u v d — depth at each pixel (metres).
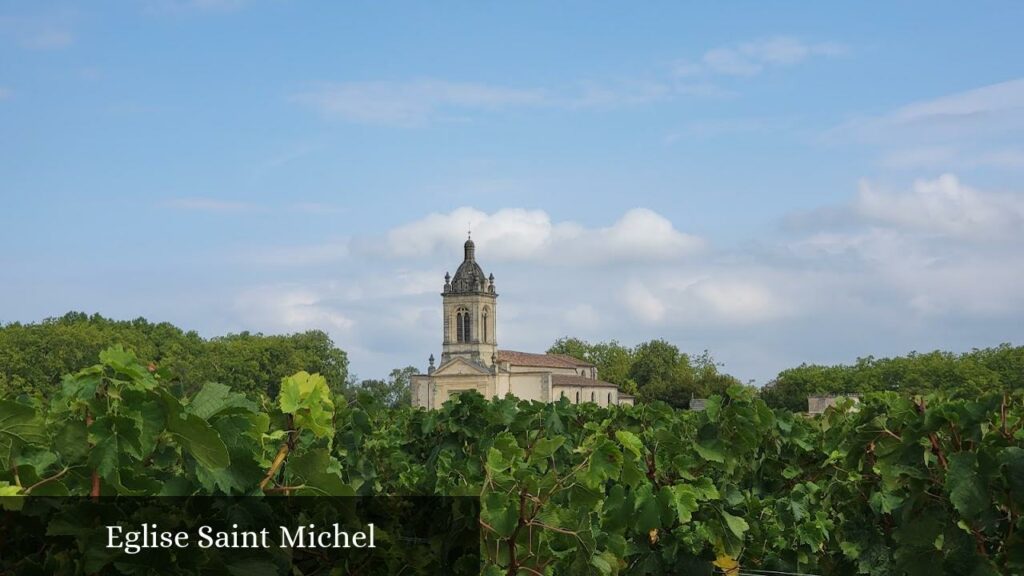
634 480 6.82
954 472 6.68
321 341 163.62
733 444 9.52
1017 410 9.23
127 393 4.21
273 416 6.29
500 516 6.18
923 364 153.25
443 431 12.08
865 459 9.45
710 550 8.45
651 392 167.00
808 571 10.23
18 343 120.44
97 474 4.18
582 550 6.24
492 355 144.62
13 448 4.22
